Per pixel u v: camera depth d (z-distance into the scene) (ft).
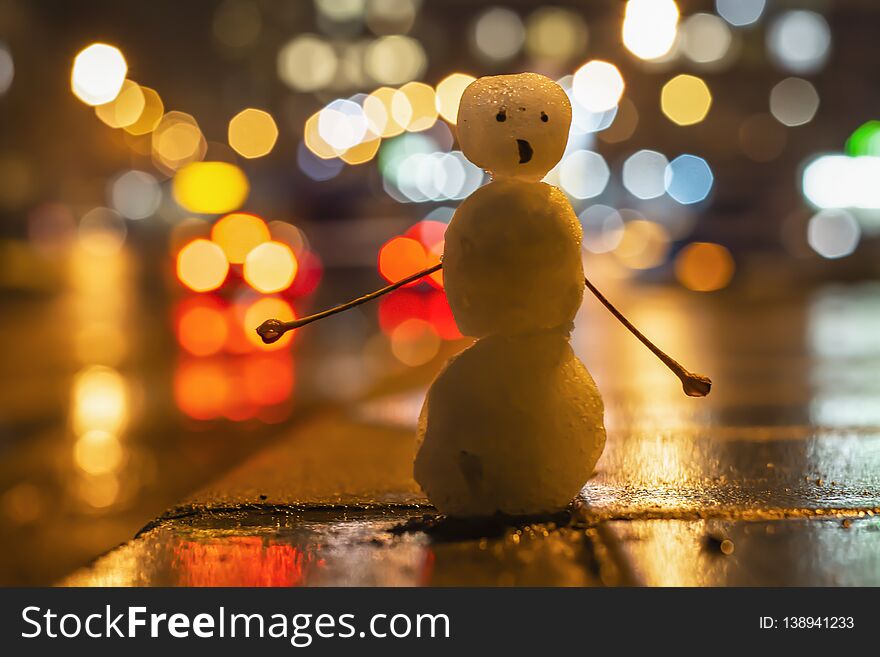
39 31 186.91
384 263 59.57
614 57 86.53
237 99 266.77
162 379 40.06
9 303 81.92
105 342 52.90
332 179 146.72
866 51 121.70
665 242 89.56
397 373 34.37
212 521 13.30
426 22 225.15
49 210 160.04
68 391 37.40
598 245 138.62
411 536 12.03
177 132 231.09
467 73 208.23
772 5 123.54
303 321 11.75
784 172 109.81
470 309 11.53
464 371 11.71
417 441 12.16
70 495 22.45
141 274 96.99
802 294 67.31
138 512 21.08
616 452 17.26
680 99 127.24
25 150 178.29
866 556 11.00
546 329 11.69
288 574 10.85
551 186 11.55
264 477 16.16
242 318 60.18
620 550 11.21
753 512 12.78
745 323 46.73
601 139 162.09
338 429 21.42
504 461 11.71
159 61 239.09
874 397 23.47
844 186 89.25
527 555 11.07
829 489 14.16
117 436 28.81
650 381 27.73
